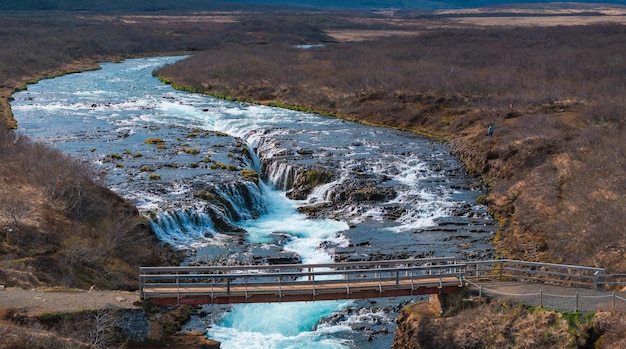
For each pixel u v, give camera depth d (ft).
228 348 107.76
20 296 96.48
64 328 90.12
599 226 129.08
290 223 164.66
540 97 248.93
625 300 96.27
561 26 573.74
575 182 157.79
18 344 83.46
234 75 329.52
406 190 179.63
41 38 451.53
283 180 192.44
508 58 342.23
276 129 238.48
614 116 202.39
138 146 205.46
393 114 256.11
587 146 178.91
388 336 111.75
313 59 371.97
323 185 183.21
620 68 292.81
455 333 97.35
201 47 495.00
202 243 145.38
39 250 118.42
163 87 327.26
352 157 204.33
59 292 99.71
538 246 138.82
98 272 119.55
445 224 158.71
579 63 313.73
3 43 409.69
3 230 119.75
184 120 249.55
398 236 152.56
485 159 195.11
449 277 107.55
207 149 205.36
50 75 350.64
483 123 227.81
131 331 95.50
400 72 308.19
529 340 92.22
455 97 261.65
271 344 109.40
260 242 149.28
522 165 183.11
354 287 103.96
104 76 359.46
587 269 103.55
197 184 169.07
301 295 102.78
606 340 89.30
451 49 391.04
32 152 159.63
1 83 306.55
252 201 173.17
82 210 135.64
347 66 334.65
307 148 212.84
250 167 202.90
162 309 115.44
